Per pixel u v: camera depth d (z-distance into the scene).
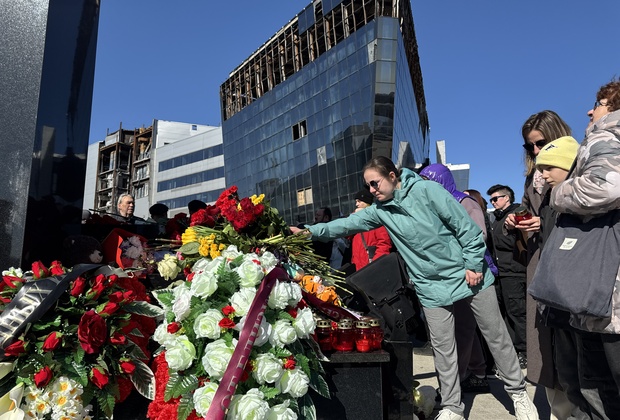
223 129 70.12
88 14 2.75
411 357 2.46
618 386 1.85
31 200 2.36
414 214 2.84
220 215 2.54
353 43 48.09
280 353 1.88
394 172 2.93
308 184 54.25
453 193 3.68
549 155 2.28
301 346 2.00
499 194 5.10
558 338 2.34
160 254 2.89
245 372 1.81
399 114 47.62
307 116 54.47
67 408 1.80
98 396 1.92
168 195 68.44
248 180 64.75
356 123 47.47
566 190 1.93
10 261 2.32
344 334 2.18
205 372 1.87
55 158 2.51
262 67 64.00
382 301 2.80
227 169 68.00
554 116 2.63
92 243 2.55
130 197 5.47
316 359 2.03
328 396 2.03
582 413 2.30
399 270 2.93
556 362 2.38
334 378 2.14
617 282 1.79
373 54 45.69
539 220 2.61
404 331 2.72
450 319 2.90
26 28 2.51
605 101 2.16
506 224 2.89
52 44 2.51
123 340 1.96
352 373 2.14
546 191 2.57
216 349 1.80
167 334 1.95
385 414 2.43
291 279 2.26
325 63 51.69
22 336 1.82
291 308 2.02
